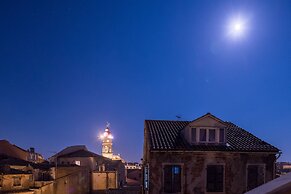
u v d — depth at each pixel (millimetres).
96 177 46219
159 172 19969
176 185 20047
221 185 20344
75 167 39625
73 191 39031
